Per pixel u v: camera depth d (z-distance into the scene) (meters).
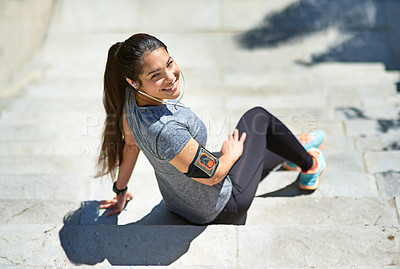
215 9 7.76
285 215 2.53
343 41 7.22
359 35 7.30
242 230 2.15
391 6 7.62
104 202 2.52
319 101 4.83
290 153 2.56
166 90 1.71
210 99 5.10
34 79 6.10
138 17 7.66
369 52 7.05
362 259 1.99
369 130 3.88
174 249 2.09
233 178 2.18
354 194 2.76
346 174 2.88
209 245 2.10
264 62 6.92
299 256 2.03
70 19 7.61
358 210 2.49
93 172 3.13
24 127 4.12
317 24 7.48
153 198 2.82
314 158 2.68
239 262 2.02
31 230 2.16
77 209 2.48
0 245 2.09
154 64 1.65
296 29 7.44
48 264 2.02
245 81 6.03
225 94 5.51
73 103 4.90
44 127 4.11
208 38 7.38
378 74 6.32
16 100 5.01
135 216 2.47
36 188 2.84
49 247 2.09
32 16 6.86
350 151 3.27
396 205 2.49
